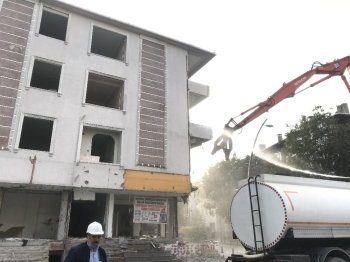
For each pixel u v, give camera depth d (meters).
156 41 19.28
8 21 14.95
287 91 12.89
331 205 8.18
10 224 15.28
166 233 17.70
